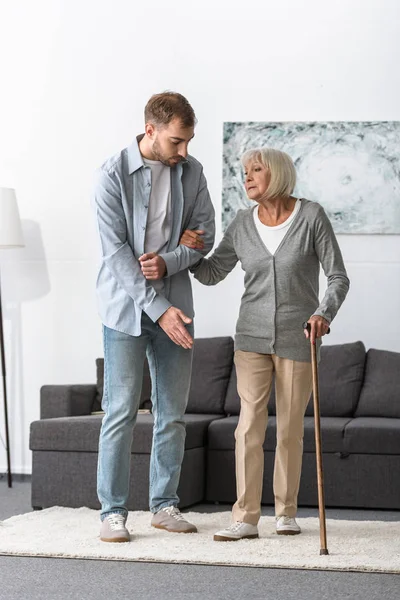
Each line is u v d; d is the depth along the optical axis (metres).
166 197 4.05
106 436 3.99
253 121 6.38
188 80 6.49
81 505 4.96
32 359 6.60
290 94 6.35
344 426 5.15
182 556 3.53
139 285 3.90
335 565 3.36
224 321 6.41
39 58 6.66
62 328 6.57
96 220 3.99
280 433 4.05
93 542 3.85
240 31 6.43
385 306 6.23
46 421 5.05
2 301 6.64
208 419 5.53
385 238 6.24
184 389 4.14
